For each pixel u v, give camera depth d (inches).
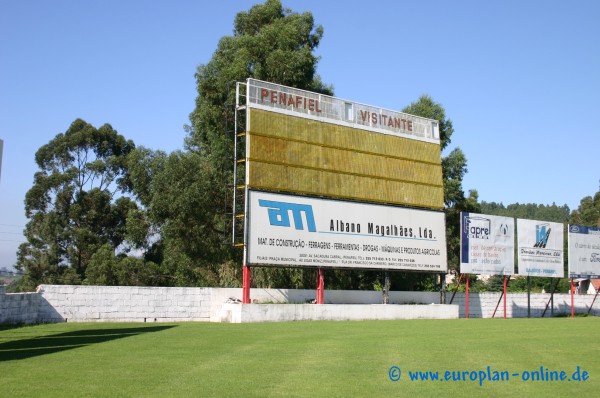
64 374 460.1
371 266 1286.9
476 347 687.1
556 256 1636.3
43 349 610.2
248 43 1731.1
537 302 1797.5
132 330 848.3
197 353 592.7
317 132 1249.4
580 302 1911.9
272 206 1155.9
